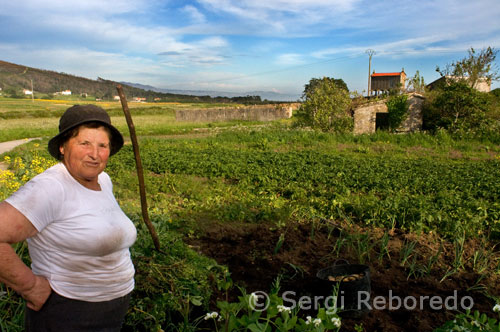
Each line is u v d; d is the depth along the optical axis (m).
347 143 21.73
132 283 2.41
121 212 2.31
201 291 3.99
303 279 4.84
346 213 7.86
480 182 10.46
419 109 25.59
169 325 3.46
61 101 119.00
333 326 2.46
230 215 7.57
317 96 26.77
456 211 7.58
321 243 6.16
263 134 24.34
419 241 6.21
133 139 2.96
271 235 6.48
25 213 1.84
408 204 7.54
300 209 7.89
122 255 2.27
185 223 7.03
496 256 5.78
